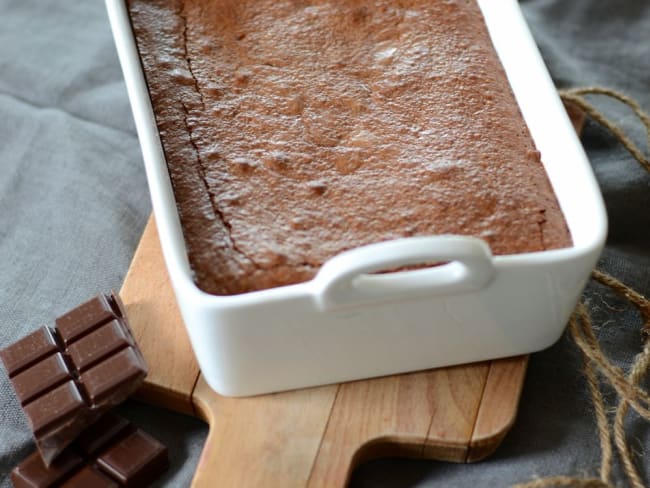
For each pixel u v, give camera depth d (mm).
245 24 520
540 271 417
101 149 562
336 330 427
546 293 429
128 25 497
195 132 478
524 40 490
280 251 441
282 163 466
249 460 444
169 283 494
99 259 521
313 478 441
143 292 492
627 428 468
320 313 416
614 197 540
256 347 427
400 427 452
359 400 458
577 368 485
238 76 498
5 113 576
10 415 470
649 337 491
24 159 558
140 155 562
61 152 561
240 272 438
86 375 449
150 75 496
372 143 474
